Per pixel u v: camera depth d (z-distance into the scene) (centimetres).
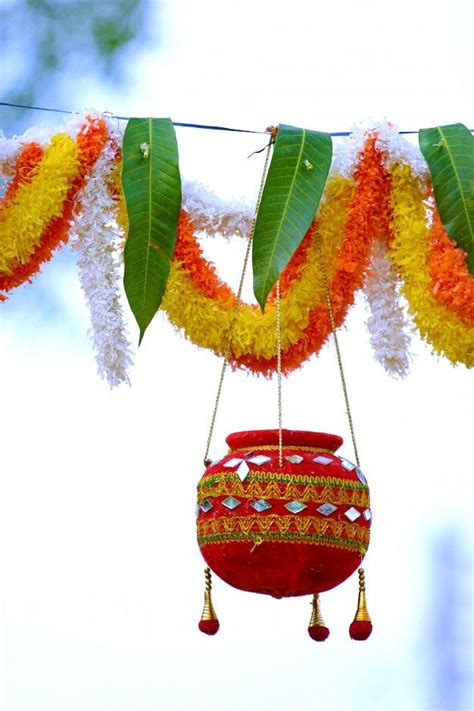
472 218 359
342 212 373
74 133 372
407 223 368
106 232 375
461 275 363
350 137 373
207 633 360
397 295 378
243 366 385
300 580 339
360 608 358
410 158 370
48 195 367
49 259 381
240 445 350
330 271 376
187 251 374
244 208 379
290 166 359
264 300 349
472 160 362
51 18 614
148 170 360
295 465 338
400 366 379
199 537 348
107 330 373
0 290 379
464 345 367
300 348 383
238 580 344
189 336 379
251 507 334
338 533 336
